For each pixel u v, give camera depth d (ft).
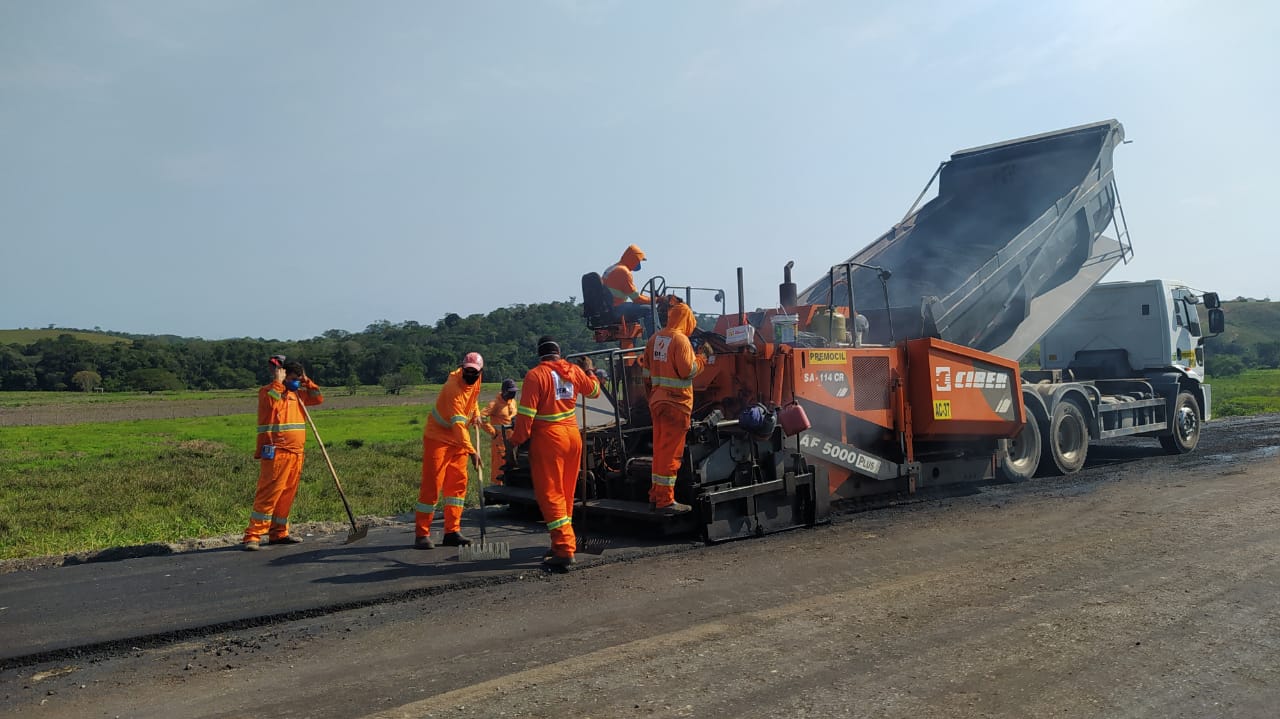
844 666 14.21
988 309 37.60
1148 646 14.89
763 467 27.32
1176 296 50.03
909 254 40.83
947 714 12.11
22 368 339.77
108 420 144.15
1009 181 42.73
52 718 13.12
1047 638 15.44
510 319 359.66
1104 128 40.42
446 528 25.90
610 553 24.17
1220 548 22.33
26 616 18.74
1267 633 15.51
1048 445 39.34
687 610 18.03
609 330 35.24
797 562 22.49
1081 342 51.34
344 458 60.54
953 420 32.68
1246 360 264.31
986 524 27.22
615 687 13.52
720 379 30.12
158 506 39.32
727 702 12.75
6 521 33.94
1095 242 43.80
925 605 17.89
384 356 300.40
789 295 34.09
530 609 18.56
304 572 22.50
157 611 18.89
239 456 67.92
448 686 13.85
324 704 13.26
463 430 25.50
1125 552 22.27
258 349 362.33
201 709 13.29
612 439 30.14
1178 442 48.65
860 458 30.45
